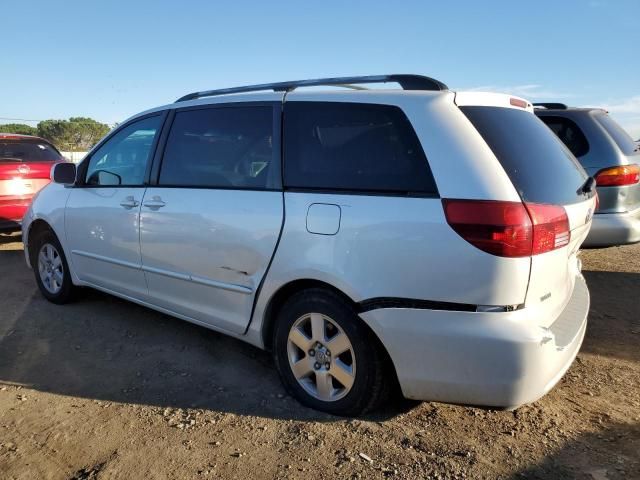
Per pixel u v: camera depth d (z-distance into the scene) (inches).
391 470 97.8
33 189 299.3
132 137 160.7
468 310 95.9
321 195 112.5
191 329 168.9
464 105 107.2
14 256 277.0
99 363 144.9
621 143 203.0
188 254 137.5
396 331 101.6
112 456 102.8
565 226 104.2
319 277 110.0
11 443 107.4
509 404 96.9
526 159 106.3
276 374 137.5
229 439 108.2
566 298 115.7
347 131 113.7
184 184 141.1
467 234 94.4
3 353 151.3
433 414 116.6
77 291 191.5
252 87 137.0
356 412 113.3
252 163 127.1
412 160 103.5
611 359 145.1
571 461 99.7
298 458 101.6
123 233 156.4
